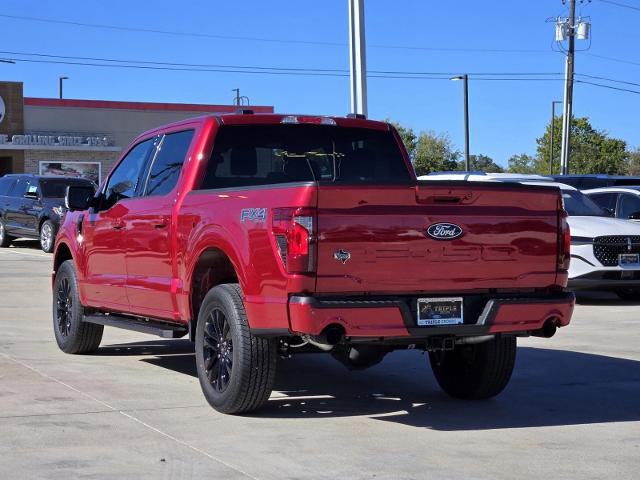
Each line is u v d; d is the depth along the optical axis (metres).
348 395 7.65
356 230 6.07
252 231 6.32
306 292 6.03
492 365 7.23
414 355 9.73
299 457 5.70
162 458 5.62
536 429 6.55
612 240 13.86
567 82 44.75
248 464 5.53
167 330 7.57
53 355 9.27
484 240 6.43
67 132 44.56
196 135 7.63
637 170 98.81
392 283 6.20
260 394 6.58
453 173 18.52
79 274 9.06
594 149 91.00
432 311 6.36
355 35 20.34
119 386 7.72
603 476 5.41
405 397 7.62
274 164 7.82
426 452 5.87
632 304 14.71
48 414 6.66
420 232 6.23
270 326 6.22
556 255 6.74
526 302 6.54
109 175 8.91
